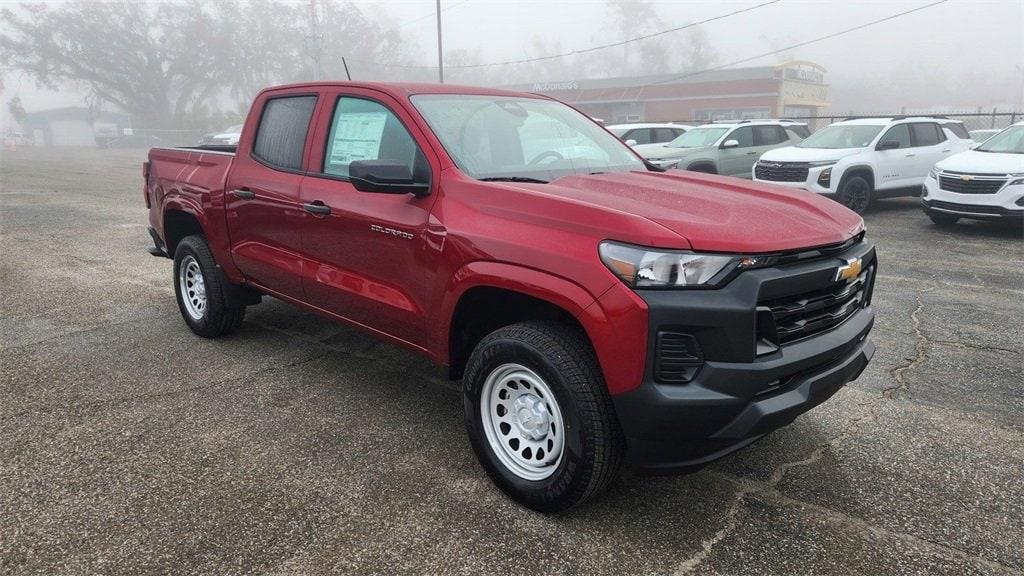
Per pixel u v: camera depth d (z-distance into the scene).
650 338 2.57
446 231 3.21
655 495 3.19
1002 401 4.21
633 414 2.64
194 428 3.82
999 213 9.64
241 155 4.67
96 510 3.04
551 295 2.78
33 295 6.54
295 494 3.18
